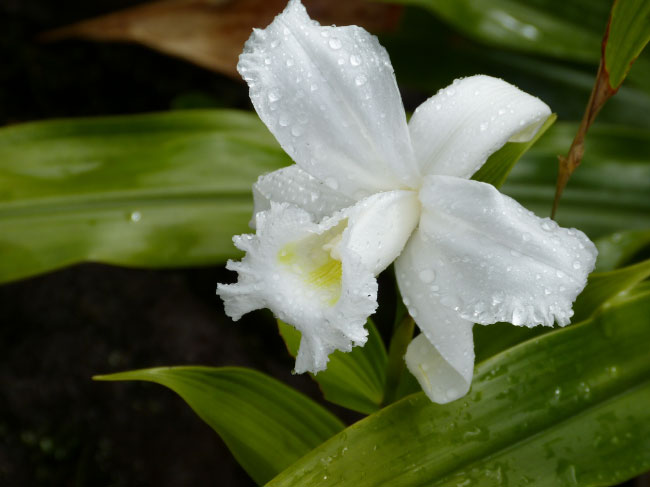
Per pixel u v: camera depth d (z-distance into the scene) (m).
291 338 0.40
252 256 0.36
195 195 0.48
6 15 0.71
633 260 0.48
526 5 0.53
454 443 0.38
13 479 0.55
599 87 0.38
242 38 0.66
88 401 0.58
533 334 0.41
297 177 0.37
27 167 0.49
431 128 0.37
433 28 0.62
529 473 0.37
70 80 0.72
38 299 0.60
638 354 0.39
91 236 0.47
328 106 0.36
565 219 0.49
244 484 0.55
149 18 0.66
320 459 0.38
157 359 0.59
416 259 0.37
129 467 0.56
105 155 0.50
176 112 0.51
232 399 0.40
